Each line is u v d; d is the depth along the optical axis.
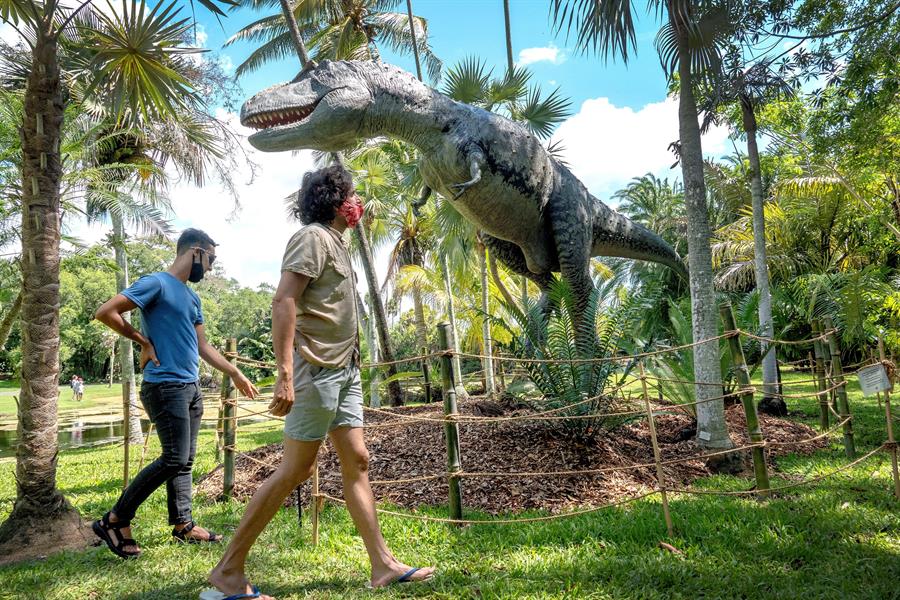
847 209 14.50
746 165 17.66
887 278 14.05
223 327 44.03
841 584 2.51
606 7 5.51
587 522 3.60
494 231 5.98
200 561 3.04
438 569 2.87
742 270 15.68
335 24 14.06
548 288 6.82
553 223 6.16
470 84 8.60
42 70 3.65
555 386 5.12
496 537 3.39
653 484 4.55
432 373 15.20
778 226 15.71
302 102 5.00
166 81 4.68
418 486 4.46
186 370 3.28
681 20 5.57
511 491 4.27
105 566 3.05
